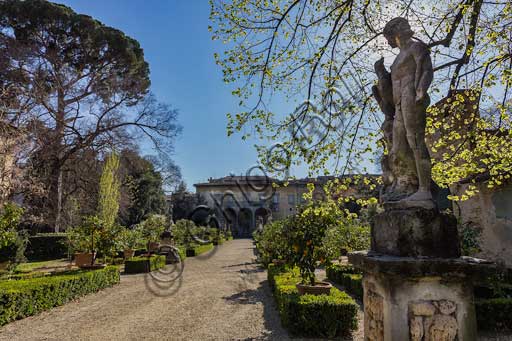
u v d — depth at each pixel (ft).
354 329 17.17
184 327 19.49
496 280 19.22
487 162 19.31
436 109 19.54
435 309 7.18
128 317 22.09
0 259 40.29
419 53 8.05
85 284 29.76
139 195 103.45
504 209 25.88
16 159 46.57
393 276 7.34
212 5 16.89
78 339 17.70
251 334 17.80
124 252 55.83
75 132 74.54
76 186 80.59
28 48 64.08
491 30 16.96
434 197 8.32
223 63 17.21
